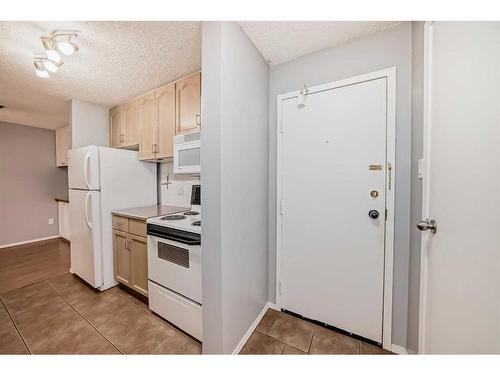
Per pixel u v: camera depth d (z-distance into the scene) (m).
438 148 0.91
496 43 0.63
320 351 1.38
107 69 1.83
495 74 0.63
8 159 3.49
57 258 2.99
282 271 1.77
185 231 1.51
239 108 1.32
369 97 1.40
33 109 2.84
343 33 1.39
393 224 1.34
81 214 2.20
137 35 1.40
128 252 2.05
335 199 1.53
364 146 1.42
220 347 1.21
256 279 1.62
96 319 1.70
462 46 0.77
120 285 2.26
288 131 1.70
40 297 2.02
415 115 1.23
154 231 1.70
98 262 2.10
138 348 1.41
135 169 2.43
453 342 0.80
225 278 1.22
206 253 1.23
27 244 3.62
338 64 1.50
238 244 1.35
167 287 1.63
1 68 1.80
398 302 1.34
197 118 1.87
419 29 1.18
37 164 3.79
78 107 2.51
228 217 1.23
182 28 1.33
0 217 3.42
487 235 0.66
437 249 0.91
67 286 2.22
